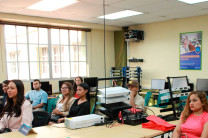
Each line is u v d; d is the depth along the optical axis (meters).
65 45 6.54
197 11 4.99
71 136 2.04
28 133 2.14
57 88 6.22
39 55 6.06
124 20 6.10
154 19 5.97
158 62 6.40
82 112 2.76
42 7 4.54
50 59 6.24
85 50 6.92
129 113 2.55
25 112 2.31
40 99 4.35
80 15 5.36
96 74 7.08
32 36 5.91
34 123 2.65
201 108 2.13
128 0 4.03
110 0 4.04
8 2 4.08
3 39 5.32
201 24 5.41
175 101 2.72
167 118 2.59
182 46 5.81
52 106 4.07
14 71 5.61
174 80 3.32
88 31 6.82
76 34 6.73
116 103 2.65
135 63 7.04
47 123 2.63
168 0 4.07
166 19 5.98
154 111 3.18
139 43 6.88
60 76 6.48
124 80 3.02
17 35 5.63
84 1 4.10
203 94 2.13
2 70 5.32
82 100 2.91
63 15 5.34
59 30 6.40
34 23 5.70
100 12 5.05
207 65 5.33
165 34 6.19
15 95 2.32
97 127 2.35
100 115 2.62
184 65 5.79
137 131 2.18
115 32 7.45
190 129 2.11
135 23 6.61
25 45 5.79
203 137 1.99
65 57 6.56
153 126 2.26
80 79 4.52
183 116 2.23
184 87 2.87
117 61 7.45
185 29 5.73
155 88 6.16
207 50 5.32
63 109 3.26
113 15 5.50
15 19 5.15
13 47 5.57
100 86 6.95
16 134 2.12
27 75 5.85
